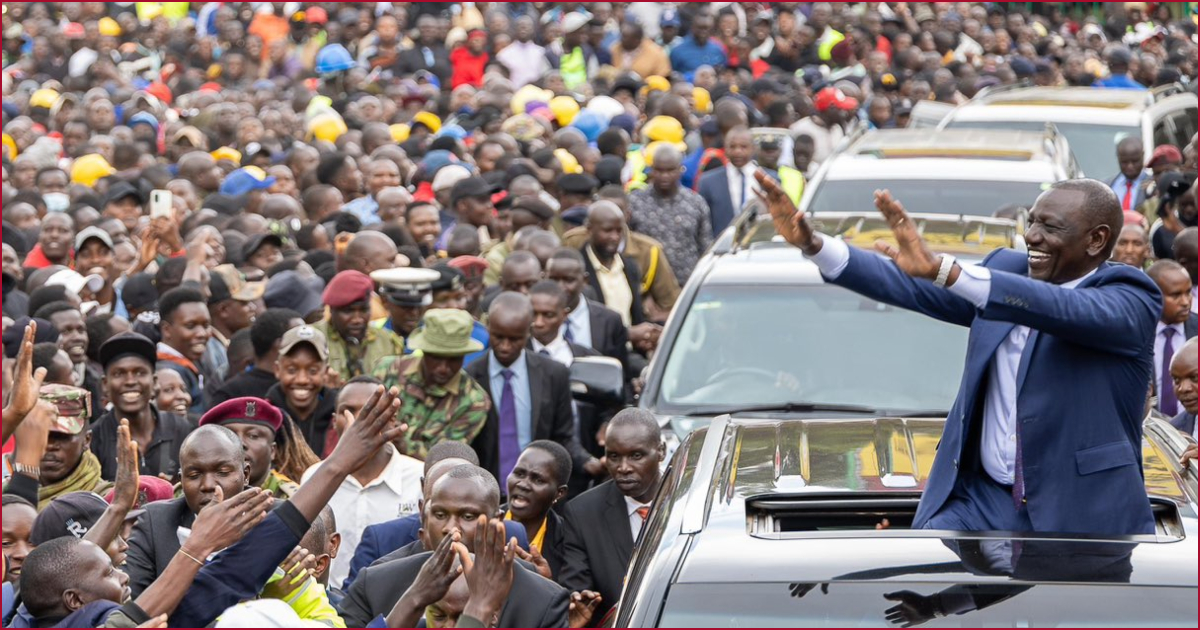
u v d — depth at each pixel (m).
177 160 30.56
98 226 19.84
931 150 21.17
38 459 10.48
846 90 37.81
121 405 13.08
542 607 8.59
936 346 13.28
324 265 18.69
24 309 17.50
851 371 13.16
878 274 7.86
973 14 49.25
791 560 6.48
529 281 17.12
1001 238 14.21
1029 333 7.80
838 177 19.86
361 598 9.09
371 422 8.00
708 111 38.06
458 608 8.00
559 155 28.91
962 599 6.18
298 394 13.41
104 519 8.51
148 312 15.94
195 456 9.11
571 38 43.03
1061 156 21.17
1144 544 6.62
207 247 17.55
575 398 13.60
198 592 7.61
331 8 46.53
